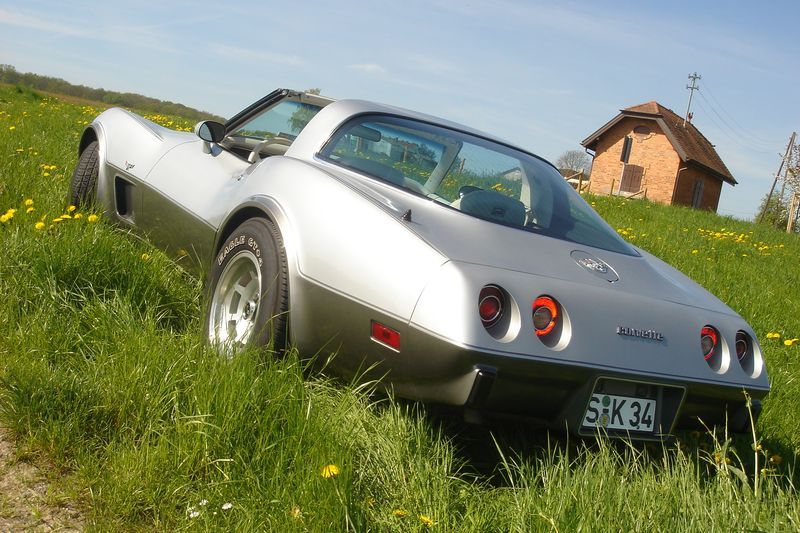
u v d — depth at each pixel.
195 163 4.21
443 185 3.21
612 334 2.67
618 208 17.41
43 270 3.42
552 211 3.39
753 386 3.00
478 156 3.52
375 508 2.29
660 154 40.81
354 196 2.96
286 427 2.51
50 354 2.89
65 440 2.35
